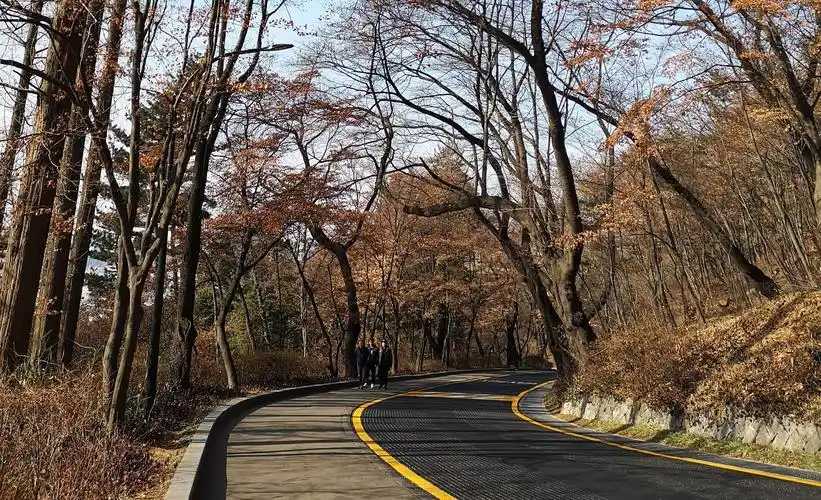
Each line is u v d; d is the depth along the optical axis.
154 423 10.09
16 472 5.50
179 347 15.87
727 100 16.95
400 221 37.47
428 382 32.28
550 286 21.59
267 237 25.14
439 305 48.16
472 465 8.56
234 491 6.84
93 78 10.06
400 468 8.22
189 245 16.41
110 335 8.71
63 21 9.55
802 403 10.00
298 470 8.02
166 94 10.34
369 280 39.47
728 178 19.56
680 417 12.65
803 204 17.91
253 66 13.49
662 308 21.33
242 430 11.91
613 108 17.80
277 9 11.96
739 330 14.16
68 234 13.89
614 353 17.38
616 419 15.23
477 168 22.91
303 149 24.23
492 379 37.12
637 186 18.08
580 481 7.51
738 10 11.72
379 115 23.64
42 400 7.92
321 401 18.67
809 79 13.26
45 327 13.40
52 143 11.76
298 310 46.00
